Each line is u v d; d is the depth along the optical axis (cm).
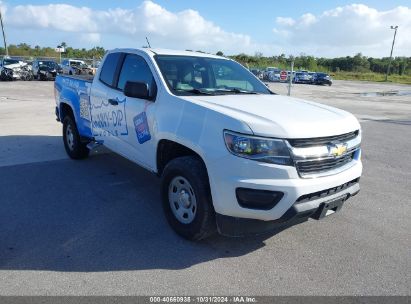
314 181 340
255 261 365
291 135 330
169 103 414
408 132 1106
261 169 329
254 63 6981
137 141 473
